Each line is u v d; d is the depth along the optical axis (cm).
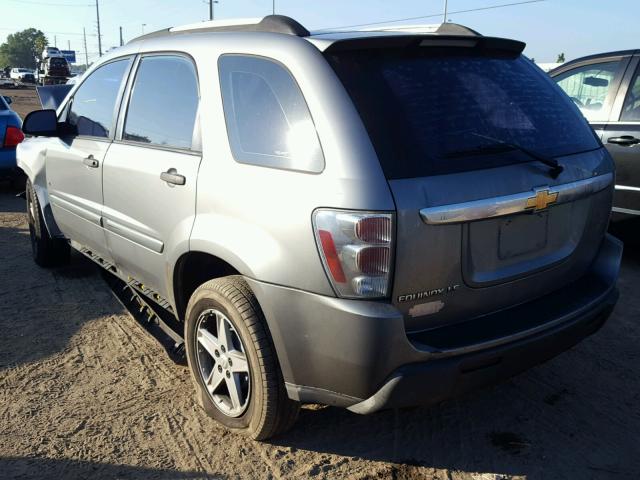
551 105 310
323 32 296
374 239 232
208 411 320
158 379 366
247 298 276
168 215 319
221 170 287
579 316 285
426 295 246
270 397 278
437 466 288
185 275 329
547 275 290
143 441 305
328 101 250
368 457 294
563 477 280
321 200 241
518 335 259
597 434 312
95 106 418
